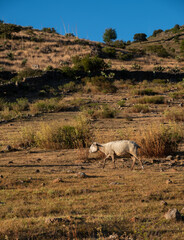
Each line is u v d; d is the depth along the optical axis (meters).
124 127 35.88
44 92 81.75
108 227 8.16
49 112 55.22
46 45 160.12
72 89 90.06
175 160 19.77
